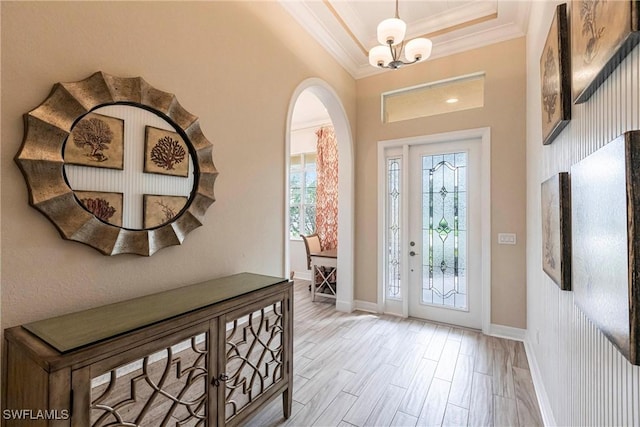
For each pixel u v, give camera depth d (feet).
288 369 6.35
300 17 9.62
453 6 9.96
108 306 4.69
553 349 5.91
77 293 4.50
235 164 7.31
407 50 8.79
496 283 10.66
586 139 3.82
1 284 3.82
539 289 7.49
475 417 6.43
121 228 4.93
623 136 2.42
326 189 18.98
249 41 7.77
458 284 11.64
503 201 10.54
